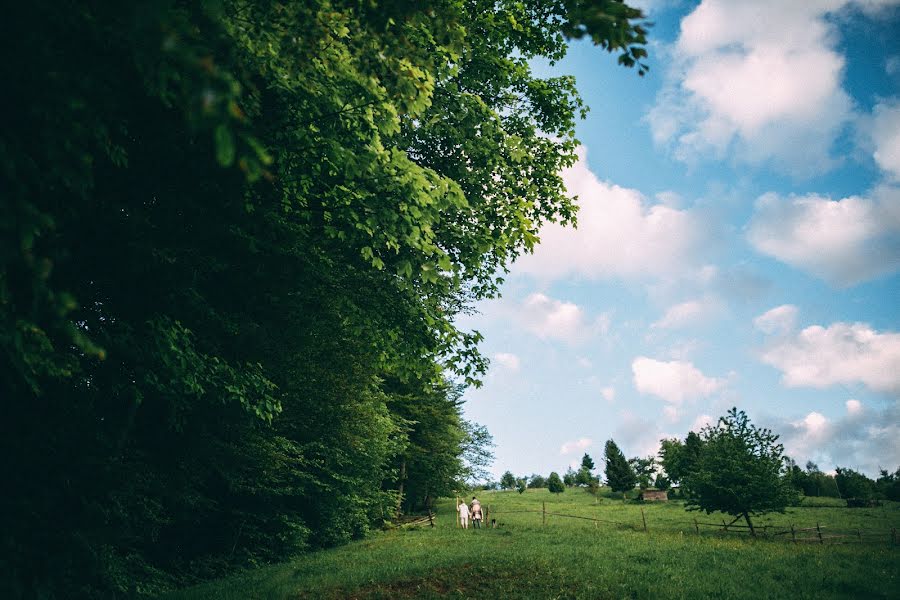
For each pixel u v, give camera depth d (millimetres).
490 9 11227
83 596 7688
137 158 6918
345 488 20922
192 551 15203
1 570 5785
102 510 7328
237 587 11297
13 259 3066
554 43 12258
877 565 13688
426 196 7477
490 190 11945
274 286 10547
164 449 11125
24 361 4125
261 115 7199
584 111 13250
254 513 16594
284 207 8984
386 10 4180
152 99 6086
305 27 4809
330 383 15797
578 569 11570
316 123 7473
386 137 9773
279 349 12055
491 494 72750
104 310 6977
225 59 3041
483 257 12383
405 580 10633
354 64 6195
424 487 38312
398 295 10422
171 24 2432
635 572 11648
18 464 6344
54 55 3238
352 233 8820
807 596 9781
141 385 7496
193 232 8734
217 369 7922
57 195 5027
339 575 11523
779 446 22500
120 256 6910
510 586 9930
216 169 7777
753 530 22297
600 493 65000
